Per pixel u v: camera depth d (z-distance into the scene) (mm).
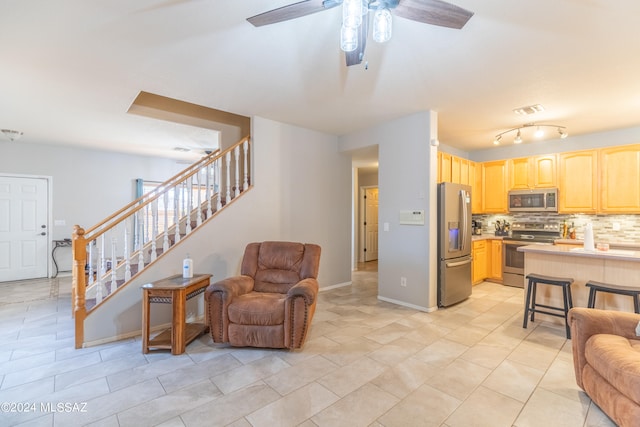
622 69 2689
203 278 3143
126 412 1898
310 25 2098
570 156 4820
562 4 1859
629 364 1638
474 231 5938
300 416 1861
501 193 5520
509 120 4172
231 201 3924
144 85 3070
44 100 3441
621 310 3021
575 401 2008
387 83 3025
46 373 2369
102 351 2764
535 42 2281
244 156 4230
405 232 4094
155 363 2533
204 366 2477
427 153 3852
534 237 5223
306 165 4719
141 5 1885
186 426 1774
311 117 4137
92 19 2020
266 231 4234
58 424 1791
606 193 4496
